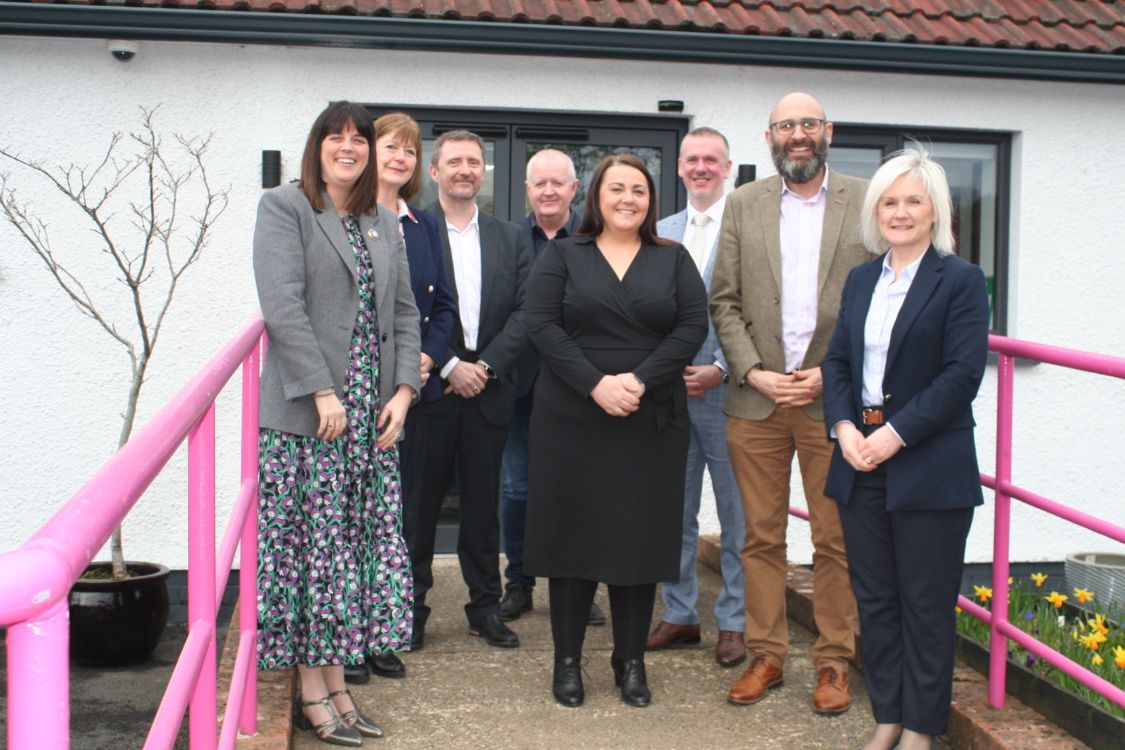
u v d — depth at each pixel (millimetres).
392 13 5402
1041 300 6426
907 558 3053
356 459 3229
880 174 3119
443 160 4277
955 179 6484
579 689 3670
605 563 3535
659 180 6184
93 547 1098
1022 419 6414
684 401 3641
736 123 6102
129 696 4449
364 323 3264
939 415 2949
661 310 3516
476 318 4355
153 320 5676
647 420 3557
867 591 3172
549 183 4648
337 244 3195
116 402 5684
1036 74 5996
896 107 6246
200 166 5551
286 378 3086
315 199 3199
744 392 3775
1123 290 6484
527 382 4680
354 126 3186
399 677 3910
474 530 4332
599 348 3543
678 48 5645
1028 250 6395
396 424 3312
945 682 3062
